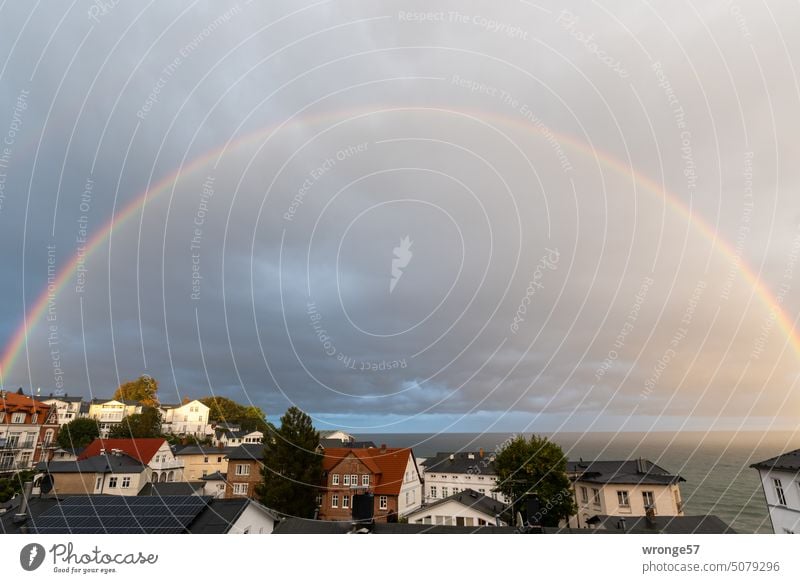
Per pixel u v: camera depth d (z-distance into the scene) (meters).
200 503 12.04
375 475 29.48
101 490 31.20
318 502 28.80
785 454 16.89
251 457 33.25
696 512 36.28
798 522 15.34
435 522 23.64
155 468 37.69
